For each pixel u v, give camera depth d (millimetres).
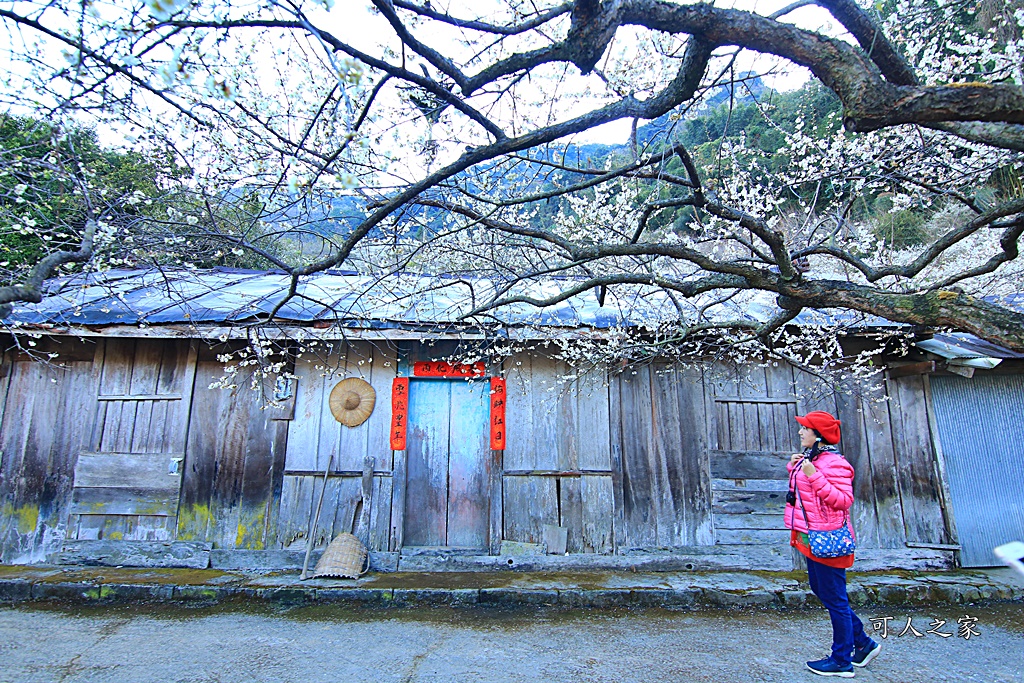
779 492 6203
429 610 5051
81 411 6172
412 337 5633
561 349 6273
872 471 6250
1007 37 5324
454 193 4336
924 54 4254
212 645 4211
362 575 5648
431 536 6125
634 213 5598
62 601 5184
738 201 5102
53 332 5508
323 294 6391
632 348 5914
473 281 6652
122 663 3889
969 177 4543
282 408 6148
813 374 6172
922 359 6242
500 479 6133
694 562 6000
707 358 6426
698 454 6246
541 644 4301
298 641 4301
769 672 3828
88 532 5949
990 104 1896
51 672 3740
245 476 6027
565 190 3232
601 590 5238
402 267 4863
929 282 5301
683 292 3354
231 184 3400
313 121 2592
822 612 5090
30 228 4242
